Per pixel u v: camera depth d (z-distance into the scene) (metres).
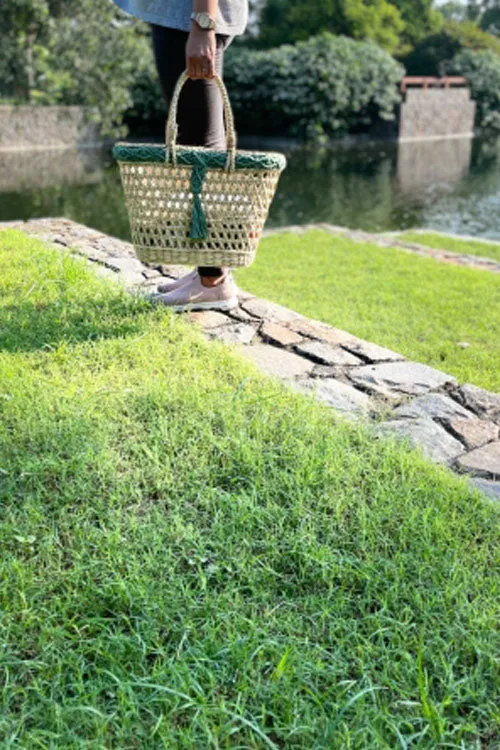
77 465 1.78
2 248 3.60
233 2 2.48
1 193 11.76
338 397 2.29
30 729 1.15
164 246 2.45
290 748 1.14
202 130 2.64
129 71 17.34
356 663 1.29
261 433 1.97
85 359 2.37
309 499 1.72
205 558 1.51
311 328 2.83
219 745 1.14
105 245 3.90
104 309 2.76
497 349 4.02
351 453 1.91
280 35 31.56
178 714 1.19
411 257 6.59
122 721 1.15
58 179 13.44
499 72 29.50
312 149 21.52
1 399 2.08
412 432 2.11
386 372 2.49
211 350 2.47
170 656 1.30
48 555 1.52
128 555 1.51
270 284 5.48
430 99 25.58
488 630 1.35
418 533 1.61
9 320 2.63
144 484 1.76
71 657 1.27
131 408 2.07
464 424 2.18
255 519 1.64
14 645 1.31
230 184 2.37
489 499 1.80
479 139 26.39
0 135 16.70
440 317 4.63
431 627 1.37
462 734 1.18
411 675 1.26
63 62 16.81
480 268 6.34
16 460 1.79
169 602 1.40
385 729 1.17
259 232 2.52
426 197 13.17
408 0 35.03
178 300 2.86
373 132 24.95
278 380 2.34
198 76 2.33
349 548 1.59
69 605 1.38
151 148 2.31
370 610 1.44
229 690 1.24
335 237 7.54
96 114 17.36
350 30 31.20
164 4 2.45
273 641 1.30
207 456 1.87
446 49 33.88
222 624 1.36
